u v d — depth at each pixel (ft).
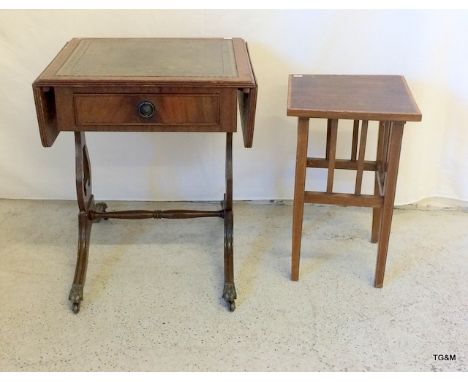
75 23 7.07
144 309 6.15
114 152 7.82
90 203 7.03
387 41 7.12
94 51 6.28
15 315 6.05
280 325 5.93
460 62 7.14
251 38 7.16
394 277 6.66
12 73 7.32
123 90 5.37
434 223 7.73
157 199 8.14
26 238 7.34
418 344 5.70
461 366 5.45
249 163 7.90
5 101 7.48
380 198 6.12
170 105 5.46
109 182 8.03
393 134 5.79
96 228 7.52
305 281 6.59
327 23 7.06
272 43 7.18
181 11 7.02
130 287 6.47
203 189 8.08
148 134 7.70
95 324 5.94
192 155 7.84
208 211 6.73
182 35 7.15
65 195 8.14
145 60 5.97
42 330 5.86
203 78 5.40
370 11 6.97
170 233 7.47
